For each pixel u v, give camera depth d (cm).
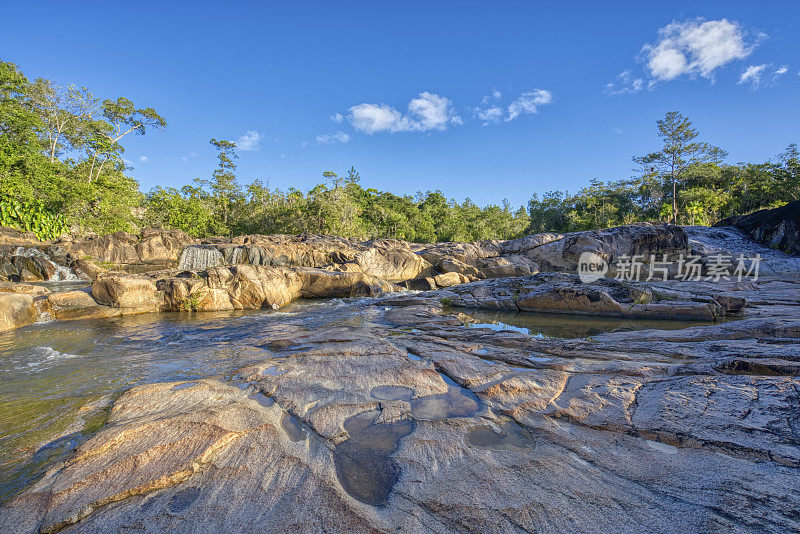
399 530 226
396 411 407
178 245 2886
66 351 767
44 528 238
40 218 2752
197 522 237
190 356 709
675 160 4881
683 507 237
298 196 5119
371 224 5750
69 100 3388
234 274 1452
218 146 5144
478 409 411
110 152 3712
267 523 235
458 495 259
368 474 291
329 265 2519
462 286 1538
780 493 243
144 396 450
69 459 310
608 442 328
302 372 538
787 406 354
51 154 3394
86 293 1212
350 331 846
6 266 2175
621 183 6228
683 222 4416
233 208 5303
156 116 4000
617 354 632
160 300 1325
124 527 236
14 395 504
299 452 322
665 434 328
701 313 1015
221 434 340
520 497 254
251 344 795
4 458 338
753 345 596
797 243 2044
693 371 499
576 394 431
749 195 4675
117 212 3200
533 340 738
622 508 240
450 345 722
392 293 1795
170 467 292
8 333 948
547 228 6638
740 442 306
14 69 3034
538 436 346
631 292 1159
